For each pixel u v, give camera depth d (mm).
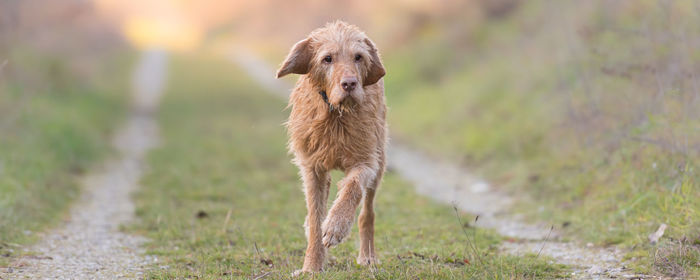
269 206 10594
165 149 17109
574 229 8562
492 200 11156
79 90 25859
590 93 12172
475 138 16453
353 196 6180
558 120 14031
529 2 26219
